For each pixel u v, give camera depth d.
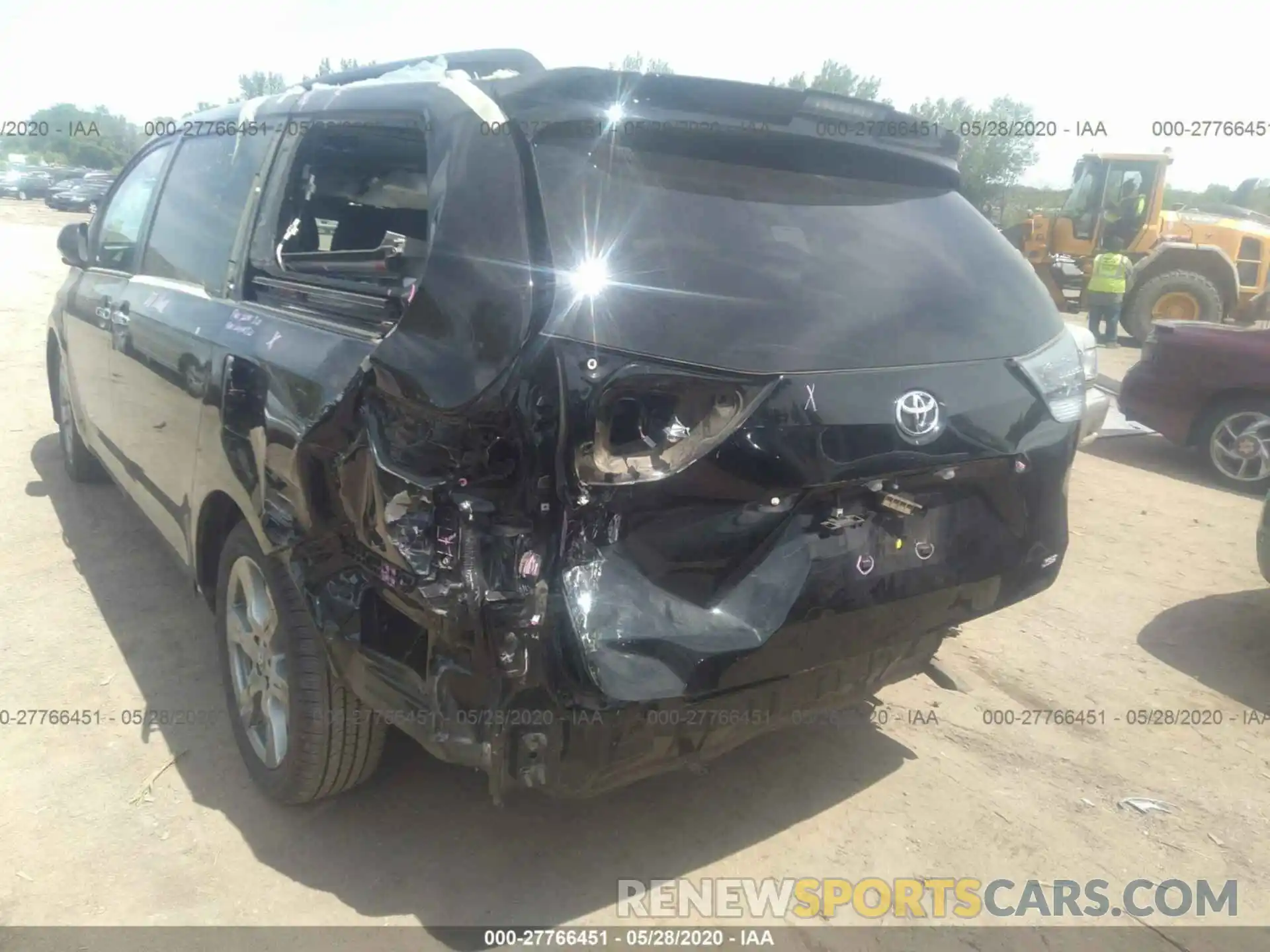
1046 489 2.70
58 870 2.63
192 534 3.23
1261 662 4.05
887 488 2.36
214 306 3.20
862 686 2.61
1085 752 3.40
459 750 2.09
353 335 2.45
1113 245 13.42
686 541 2.15
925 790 3.16
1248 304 13.89
